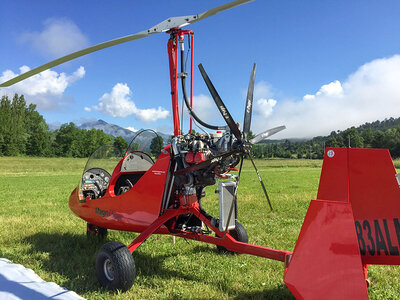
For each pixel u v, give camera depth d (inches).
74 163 1958.7
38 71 152.5
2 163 1827.0
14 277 133.2
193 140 141.6
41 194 478.0
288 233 211.5
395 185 91.6
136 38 140.5
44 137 3324.3
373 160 93.6
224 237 136.0
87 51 140.9
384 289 124.6
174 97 153.6
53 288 123.0
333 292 85.8
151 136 165.6
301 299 88.5
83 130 3587.6
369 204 93.4
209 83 125.7
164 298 122.9
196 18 130.1
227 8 120.5
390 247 90.4
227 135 134.0
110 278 133.2
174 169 149.6
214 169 139.6
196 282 136.4
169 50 153.3
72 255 175.9
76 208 195.9
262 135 137.1
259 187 521.7
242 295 123.0
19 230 231.5
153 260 167.3
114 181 174.1
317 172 1063.0
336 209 89.4
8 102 4170.8
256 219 260.4
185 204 155.6
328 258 88.1
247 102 130.3
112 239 208.2
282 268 150.9
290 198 372.2
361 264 85.0
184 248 186.5
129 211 159.9
